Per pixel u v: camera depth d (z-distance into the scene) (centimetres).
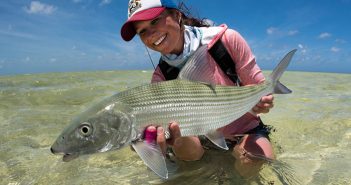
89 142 51
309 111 117
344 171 68
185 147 68
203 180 65
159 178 67
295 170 68
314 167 70
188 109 57
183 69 58
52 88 170
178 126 55
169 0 66
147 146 52
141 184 65
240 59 74
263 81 69
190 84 58
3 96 149
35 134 95
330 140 87
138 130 53
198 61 59
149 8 64
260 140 73
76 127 51
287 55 69
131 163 75
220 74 74
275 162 70
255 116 77
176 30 68
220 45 73
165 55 72
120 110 52
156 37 66
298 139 88
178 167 70
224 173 67
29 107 130
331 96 149
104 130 51
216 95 60
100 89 168
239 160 69
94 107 53
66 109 127
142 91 54
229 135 76
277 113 114
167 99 55
